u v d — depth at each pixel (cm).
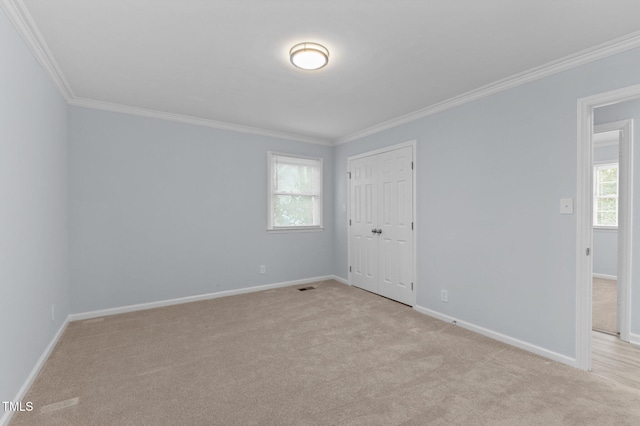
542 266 255
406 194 388
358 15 188
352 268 489
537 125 258
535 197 260
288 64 252
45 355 241
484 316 298
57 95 288
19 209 195
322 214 520
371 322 329
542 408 185
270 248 469
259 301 404
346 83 288
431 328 313
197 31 206
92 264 342
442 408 185
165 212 385
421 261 366
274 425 171
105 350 261
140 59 243
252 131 446
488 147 295
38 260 229
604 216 557
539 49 227
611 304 390
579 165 233
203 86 296
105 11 184
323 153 521
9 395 177
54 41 216
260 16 190
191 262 404
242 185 443
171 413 180
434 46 224
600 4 176
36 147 227
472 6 180
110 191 352
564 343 242
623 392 202
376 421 174
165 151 385
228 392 202
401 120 389
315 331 305
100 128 345
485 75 270
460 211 321
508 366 236
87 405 187
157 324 321
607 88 220
